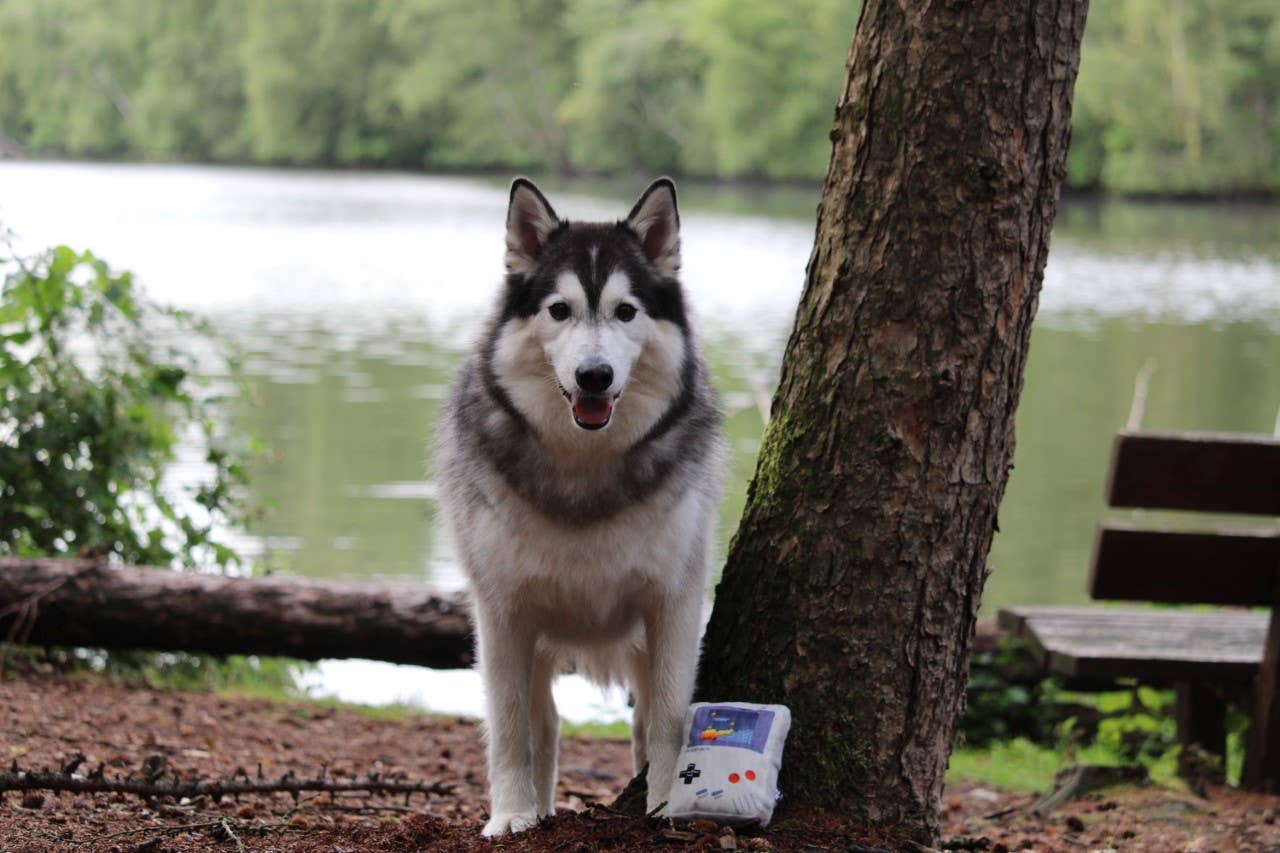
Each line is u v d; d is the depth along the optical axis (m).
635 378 4.32
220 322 22.62
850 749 4.04
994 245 4.04
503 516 4.27
